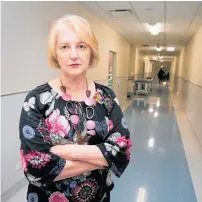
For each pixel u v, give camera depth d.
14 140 2.59
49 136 0.90
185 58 9.89
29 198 0.95
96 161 0.91
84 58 0.94
